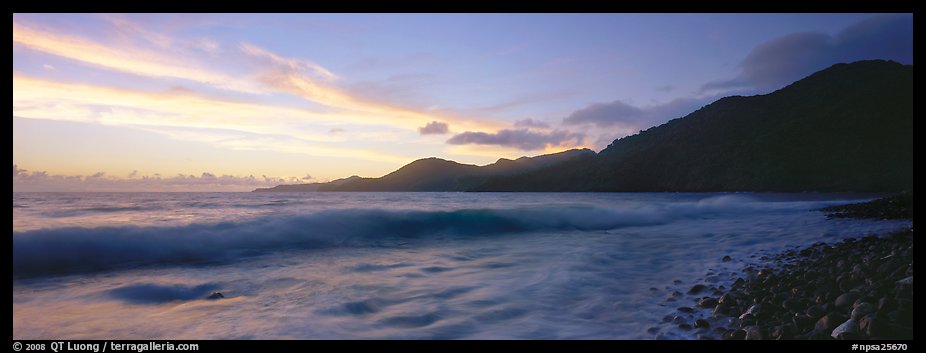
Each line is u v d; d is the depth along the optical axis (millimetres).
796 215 20234
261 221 13438
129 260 9234
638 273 7441
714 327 4496
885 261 5824
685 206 26844
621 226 17797
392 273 7742
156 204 25281
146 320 4941
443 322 4898
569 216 19531
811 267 6957
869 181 78062
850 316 4039
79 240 9680
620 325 4730
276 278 7285
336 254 10258
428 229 15375
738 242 11148
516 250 10711
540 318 5027
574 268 7836
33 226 10250
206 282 6961
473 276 7414
